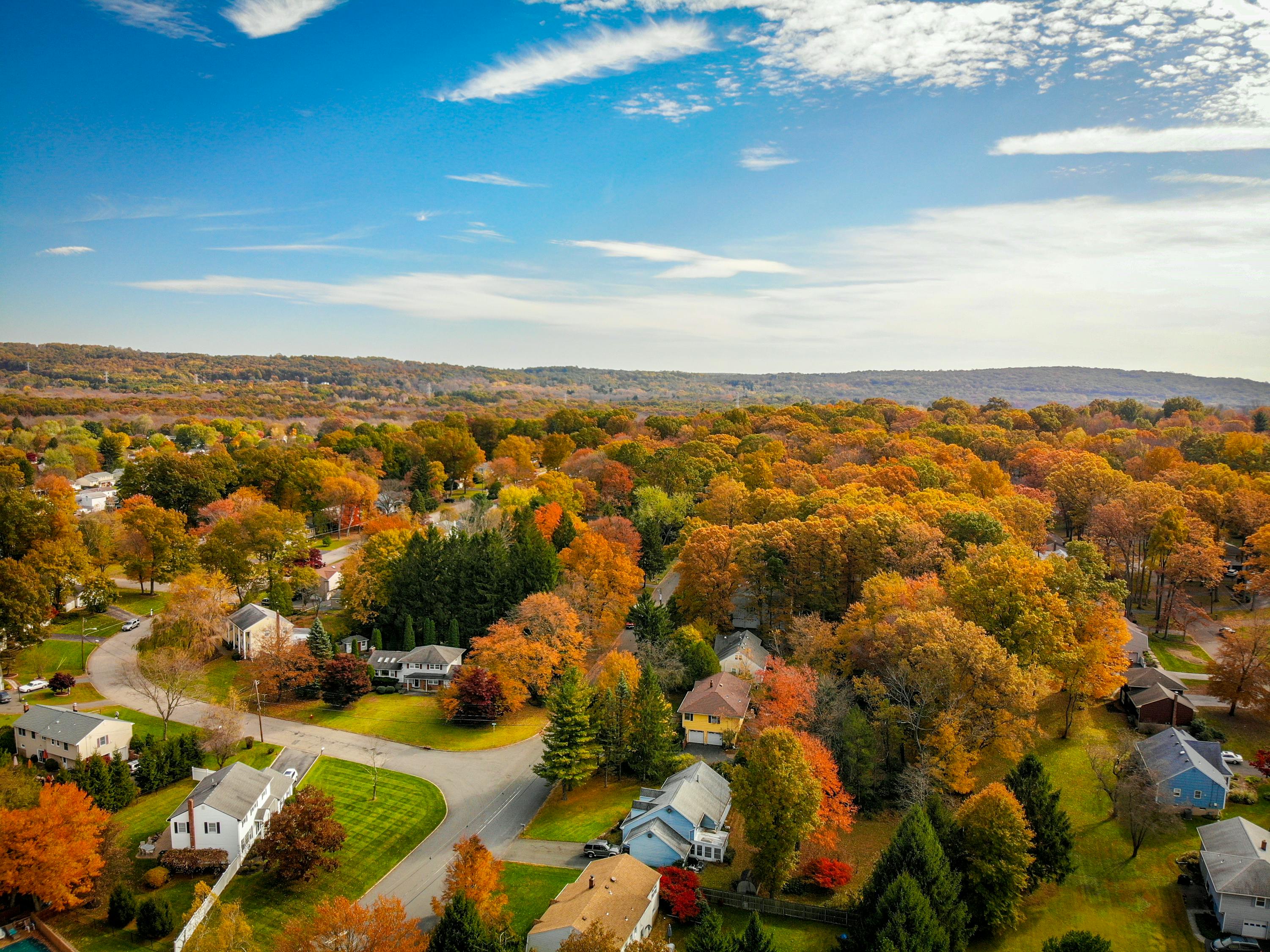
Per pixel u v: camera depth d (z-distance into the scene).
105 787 69.75
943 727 69.75
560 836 68.62
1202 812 67.94
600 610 109.38
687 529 138.00
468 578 113.00
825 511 113.06
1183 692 85.62
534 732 89.38
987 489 144.75
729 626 108.81
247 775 70.31
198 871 63.44
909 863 51.84
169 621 100.00
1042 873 59.09
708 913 46.12
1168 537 105.00
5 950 54.97
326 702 96.44
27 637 93.81
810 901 59.75
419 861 65.56
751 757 62.56
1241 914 55.03
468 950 45.50
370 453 199.50
